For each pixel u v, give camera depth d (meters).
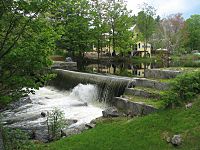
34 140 11.05
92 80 19.45
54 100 19.06
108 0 40.97
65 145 9.06
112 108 12.39
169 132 8.37
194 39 67.56
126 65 43.59
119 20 41.19
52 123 11.48
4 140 8.67
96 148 8.46
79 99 19.23
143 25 51.78
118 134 8.98
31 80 9.36
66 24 35.34
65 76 23.75
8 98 9.22
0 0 8.31
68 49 40.09
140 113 10.86
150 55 55.88
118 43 42.53
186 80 9.68
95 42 39.12
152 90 12.11
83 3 36.97
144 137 8.50
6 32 9.04
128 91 13.03
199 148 7.44
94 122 11.54
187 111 8.95
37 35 9.27
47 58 9.59
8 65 9.13
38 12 8.79
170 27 55.84
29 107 17.00
